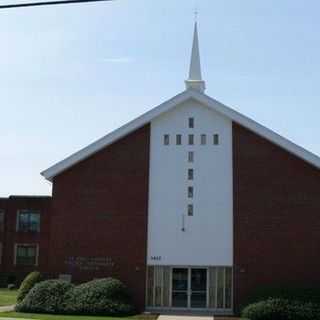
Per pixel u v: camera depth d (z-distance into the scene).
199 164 33.19
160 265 32.72
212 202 32.84
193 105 33.69
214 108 33.09
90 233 33.41
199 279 32.50
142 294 32.47
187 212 32.91
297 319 28.84
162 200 33.16
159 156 33.53
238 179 32.81
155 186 33.31
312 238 31.98
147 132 33.78
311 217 32.12
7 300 38.19
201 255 32.50
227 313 31.75
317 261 31.80
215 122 33.41
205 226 32.69
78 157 33.69
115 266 32.94
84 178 33.88
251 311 29.34
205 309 32.19
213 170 33.06
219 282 32.28
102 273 33.00
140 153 33.66
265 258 32.06
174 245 32.72
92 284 31.12
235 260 32.19
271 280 31.84
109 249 33.12
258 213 32.44
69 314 29.52
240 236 32.38
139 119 33.47
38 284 30.97
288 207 32.31
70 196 33.84
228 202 32.72
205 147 33.28
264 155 32.81
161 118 33.81
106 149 33.97
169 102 33.31
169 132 33.66
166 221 32.97
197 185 33.03
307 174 32.47
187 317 29.70
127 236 33.09
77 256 33.28
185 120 33.62
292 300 29.81
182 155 33.38
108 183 33.66
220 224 32.59
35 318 26.84
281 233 32.19
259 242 32.22
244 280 31.97
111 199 33.50
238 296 31.83
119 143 33.88
